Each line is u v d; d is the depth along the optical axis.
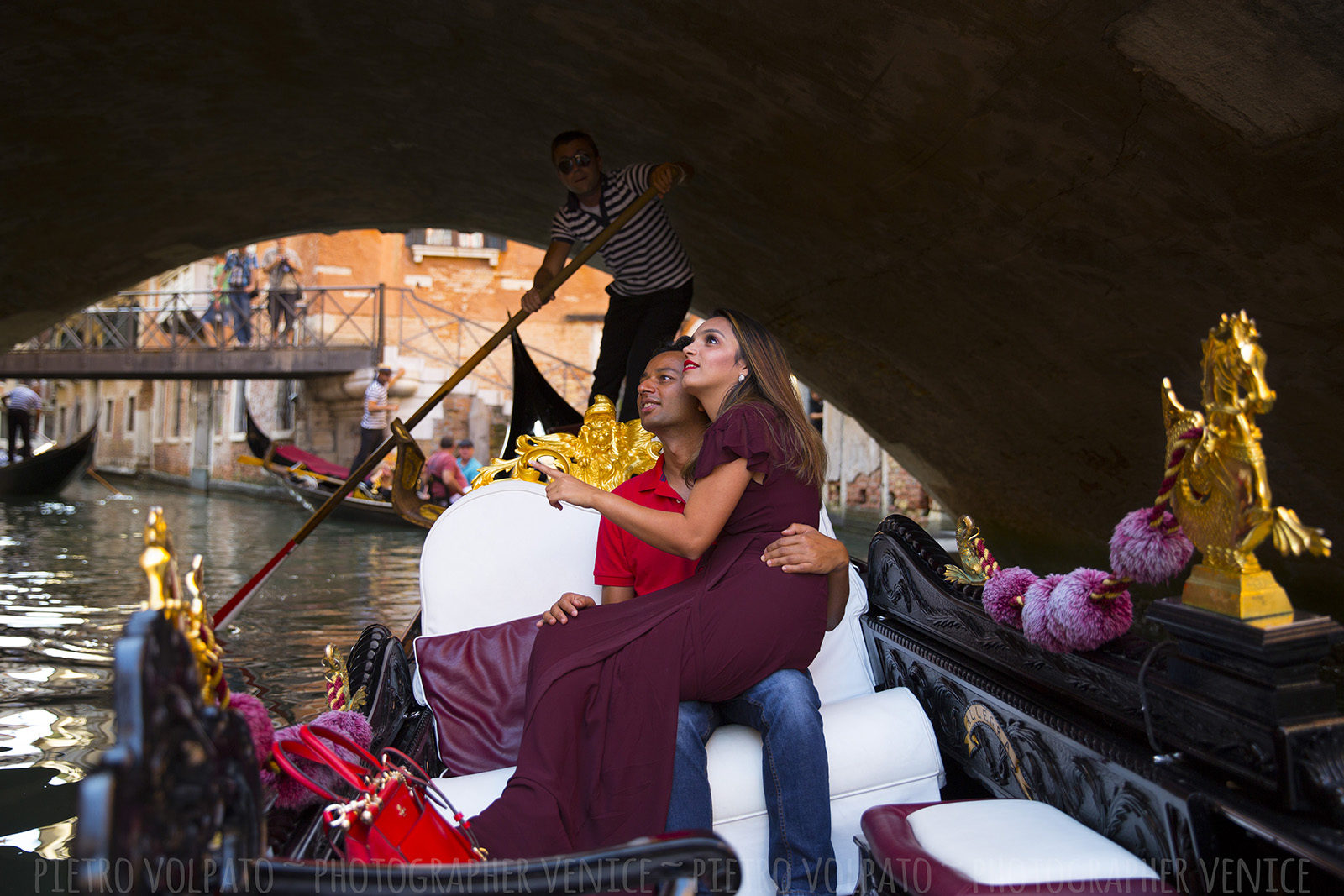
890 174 4.99
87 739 3.21
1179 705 1.25
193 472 22.94
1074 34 3.38
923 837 1.39
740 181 6.09
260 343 17.88
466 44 5.70
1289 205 3.43
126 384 28.88
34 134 6.59
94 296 9.25
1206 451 1.17
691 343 1.92
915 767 1.78
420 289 17.83
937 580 2.00
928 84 4.14
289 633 5.17
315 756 1.33
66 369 17.61
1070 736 1.46
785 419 1.81
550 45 5.44
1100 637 1.43
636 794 1.57
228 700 1.06
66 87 6.14
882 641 2.24
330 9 5.42
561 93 6.02
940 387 6.66
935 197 4.93
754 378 1.88
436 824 1.38
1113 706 1.42
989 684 1.73
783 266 6.89
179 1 5.33
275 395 19.83
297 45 5.86
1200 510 1.20
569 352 18.06
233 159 7.52
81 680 4.09
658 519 1.72
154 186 7.69
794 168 5.53
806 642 1.70
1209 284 4.08
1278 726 1.08
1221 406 1.15
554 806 1.51
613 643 1.68
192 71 6.15
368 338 17.53
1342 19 2.69
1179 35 3.08
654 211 3.85
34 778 2.79
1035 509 6.91
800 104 4.86
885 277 6.02
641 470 2.47
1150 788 1.27
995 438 6.64
